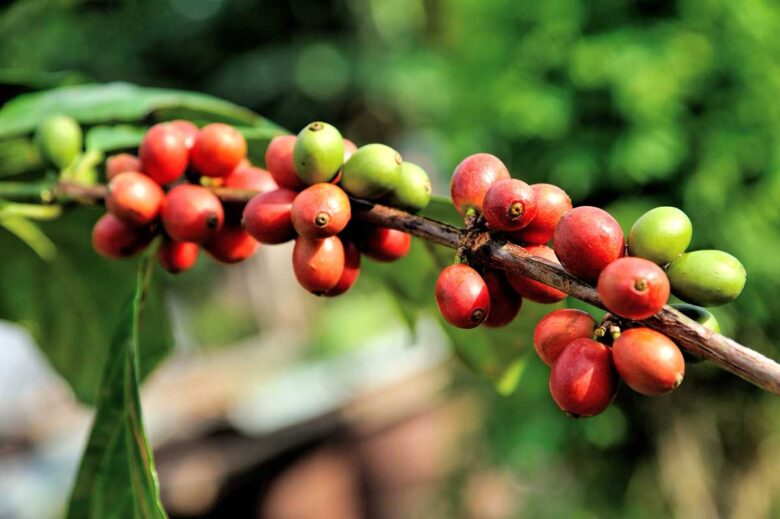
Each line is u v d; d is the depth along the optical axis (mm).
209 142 1467
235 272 10797
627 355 1011
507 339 1833
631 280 967
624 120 3781
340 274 1275
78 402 2377
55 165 1715
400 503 7141
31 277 2188
